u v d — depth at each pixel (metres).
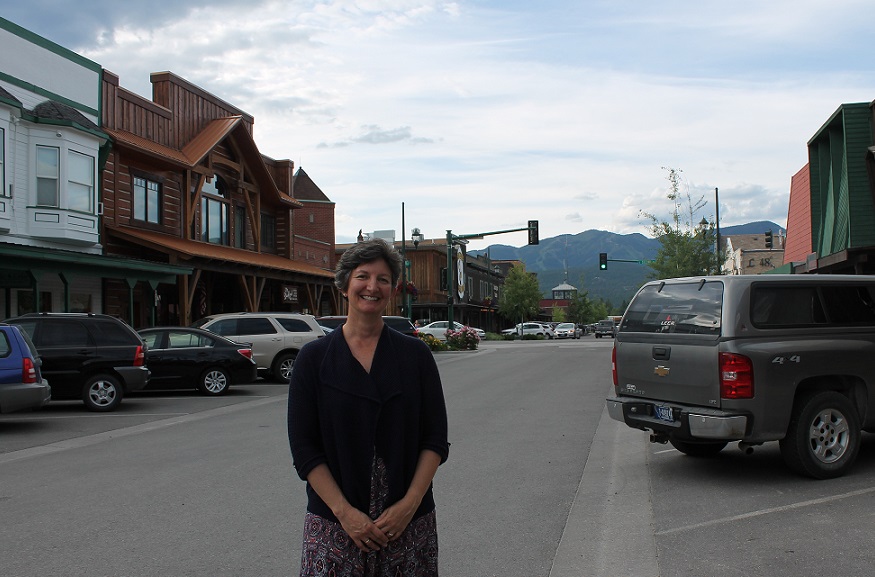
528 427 11.48
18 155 20.48
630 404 8.25
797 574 4.96
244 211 33.88
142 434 11.55
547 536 5.95
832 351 7.52
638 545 5.68
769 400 7.21
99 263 19.86
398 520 2.80
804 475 7.54
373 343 3.00
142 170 26.05
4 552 5.64
